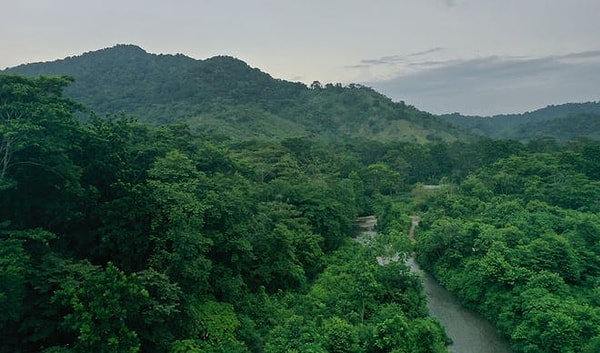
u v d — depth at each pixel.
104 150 33.69
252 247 39.50
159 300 26.94
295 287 45.00
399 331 31.41
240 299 37.69
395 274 43.41
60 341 25.91
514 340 35.88
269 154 84.81
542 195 70.38
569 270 41.72
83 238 31.64
